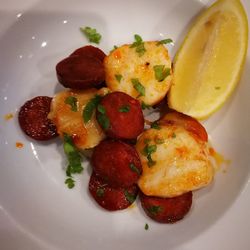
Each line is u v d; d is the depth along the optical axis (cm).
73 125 15
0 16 16
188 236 14
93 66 15
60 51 17
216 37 17
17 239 14
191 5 17
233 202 15
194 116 16
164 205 15
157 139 15
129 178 14
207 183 15
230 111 17
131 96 15
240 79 16
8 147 16
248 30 17
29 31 17
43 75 17
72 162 15
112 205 15
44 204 15
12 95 16
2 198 14
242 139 16
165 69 16
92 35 17
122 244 15
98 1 17
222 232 14
